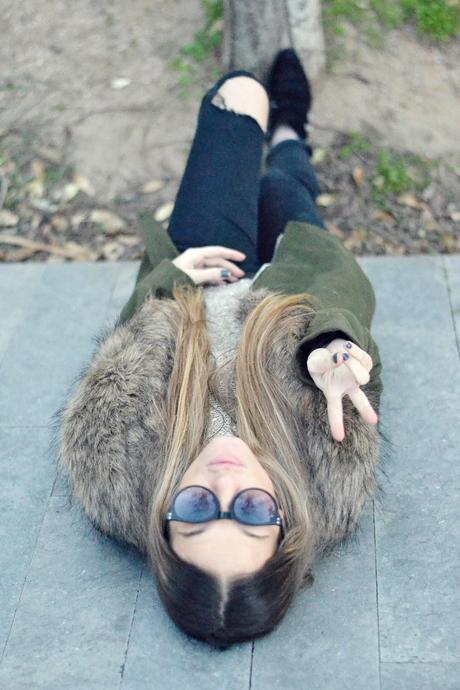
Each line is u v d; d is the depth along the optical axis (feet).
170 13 14.15
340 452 8.08
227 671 7.96
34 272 12.04
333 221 12.28
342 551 8.72
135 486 8.16
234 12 12.23
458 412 9.85
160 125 13.19
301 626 8.20
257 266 10.52
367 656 7.95
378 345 10.67
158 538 7.59
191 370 8.31
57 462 9.09
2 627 8.44
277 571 7.49
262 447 8.02
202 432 8.13
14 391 10.64
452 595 8.29
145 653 8.16
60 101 13.61
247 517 7.37
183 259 9.56
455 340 10.65
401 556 8.63
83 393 8.48
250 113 10.55
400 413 9.89
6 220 12.79
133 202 12.73
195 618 7.55
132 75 13.67
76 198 12.83
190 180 10.40
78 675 8.05
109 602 8.55
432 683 7.73
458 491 9.11
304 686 7.80
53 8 14.53
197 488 7.46
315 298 8.65
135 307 9.05
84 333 11.22
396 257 11.73
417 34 13.73
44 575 8.81
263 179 11.25
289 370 8.30
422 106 13.12
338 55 13.42
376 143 12.83
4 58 14.16
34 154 13.19
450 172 12.58
